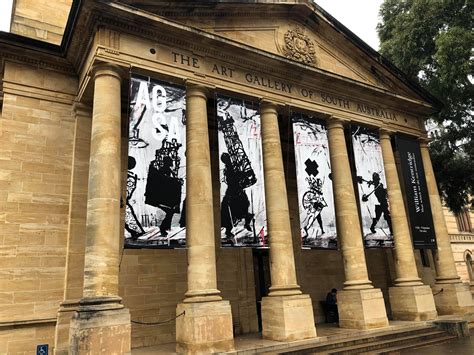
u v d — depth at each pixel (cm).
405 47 2719
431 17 2597
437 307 2175
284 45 1939
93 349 1109
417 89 2386
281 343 1423
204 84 1606
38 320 1426
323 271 2378
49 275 1491
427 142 2448
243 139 1650
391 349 1474
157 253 1802
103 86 1399
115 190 1326
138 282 1720
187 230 1453
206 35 1602
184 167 1480
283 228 1638
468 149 2803
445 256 2231
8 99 1579
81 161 1620
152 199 1384
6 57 1611
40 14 1839
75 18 1444
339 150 1962
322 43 2105
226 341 1316
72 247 1516
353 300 1741
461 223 4534
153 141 1438
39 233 1511
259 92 1766
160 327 1720
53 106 1655
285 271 1582
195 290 1366
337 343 1465
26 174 1542
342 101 2062
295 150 1803
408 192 2200
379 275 2580
